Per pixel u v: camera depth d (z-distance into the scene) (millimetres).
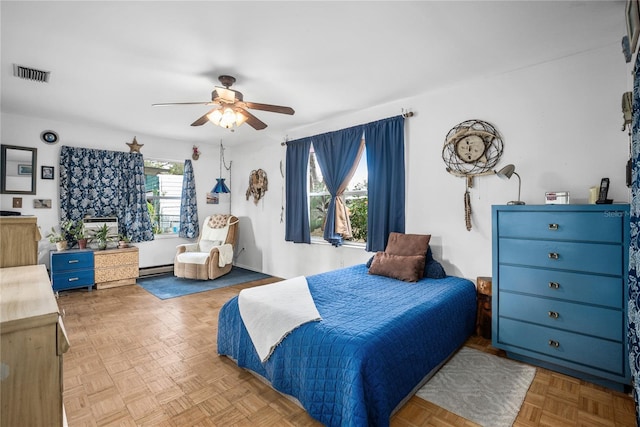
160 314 3367
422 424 1667
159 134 5078
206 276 4746
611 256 1951
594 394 1920
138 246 5117
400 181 3439
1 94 3275
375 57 2482
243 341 2195
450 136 3104
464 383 2037
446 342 2268
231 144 5859
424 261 3004
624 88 2246
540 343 2219
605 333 1972
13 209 4000
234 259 5973
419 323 1978
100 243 4430
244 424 1688
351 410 1474
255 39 2201
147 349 2555
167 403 1856
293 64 2588
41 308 999
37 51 2365
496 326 2420
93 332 2887
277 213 5105
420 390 1961
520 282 2307
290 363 1858
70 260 4086
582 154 2414
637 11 1462
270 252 5242
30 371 938
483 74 2814
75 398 1896
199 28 2062
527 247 2273
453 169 3084
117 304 3701
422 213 3326
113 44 2264
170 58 2473
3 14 1900
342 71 2732
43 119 4195
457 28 2090
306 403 1718
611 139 2297
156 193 5539
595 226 2006
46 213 4246
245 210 5785
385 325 1814
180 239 5645
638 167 1404
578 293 2066
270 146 5219
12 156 3979
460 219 3059
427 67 2670
